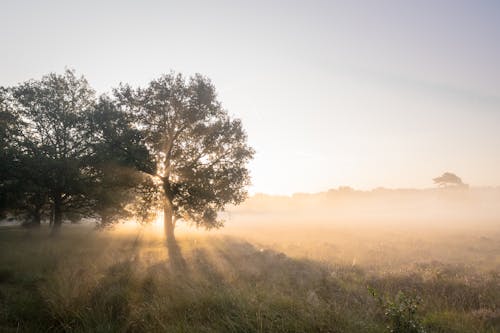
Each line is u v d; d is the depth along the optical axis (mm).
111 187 23203
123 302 6402
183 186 22922
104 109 22625
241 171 23781
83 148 23922
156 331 5090
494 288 8078
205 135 23719
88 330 5207
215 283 8109
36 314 6012
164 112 23516
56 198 23453
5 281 8906
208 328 4902
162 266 10844
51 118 23609
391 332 4719
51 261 11289
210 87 24250
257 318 4969
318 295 7488
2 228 33000
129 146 21219
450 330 5508
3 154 20562
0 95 22828
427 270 10430
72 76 24969
